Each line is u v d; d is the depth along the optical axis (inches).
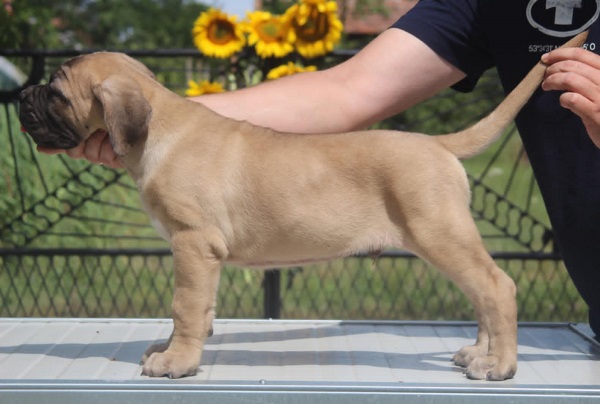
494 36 163.5
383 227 135.8
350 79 165.8
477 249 131.3
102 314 275.6
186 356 132.3
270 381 125.1
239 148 137.7
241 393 122.3
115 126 133.2
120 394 123.0
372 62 166.1
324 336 165.8
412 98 167.9
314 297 292.7
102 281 314.3
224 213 135.9
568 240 165.3
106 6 914.7
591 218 161.0
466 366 140.0
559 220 165.2
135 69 142.4
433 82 167.9
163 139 136.9
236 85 249.0
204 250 134.1
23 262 294.0
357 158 135.6
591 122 134.0
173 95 141.4
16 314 283.1
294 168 136.3
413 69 165.8
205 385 123.3
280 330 171.3
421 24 166.2
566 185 161.8
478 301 131.5
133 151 138.4
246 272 272.8
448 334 168.9
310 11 238.1
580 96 132.7
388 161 134.0
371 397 122.4
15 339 160.6
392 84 165.3
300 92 163.5
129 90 134.3
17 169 266.8
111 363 142.1
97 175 271.4
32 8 592.1
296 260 140.1
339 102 163.8
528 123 163.8
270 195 135.6
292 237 136.9
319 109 162.7
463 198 133.9
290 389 122.7
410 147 134.6
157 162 136.3
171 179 135.0
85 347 154.4
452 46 165.8
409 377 133.6
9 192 291.7
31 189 294.7
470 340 163.2
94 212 313.9
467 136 136.6
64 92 140.3
